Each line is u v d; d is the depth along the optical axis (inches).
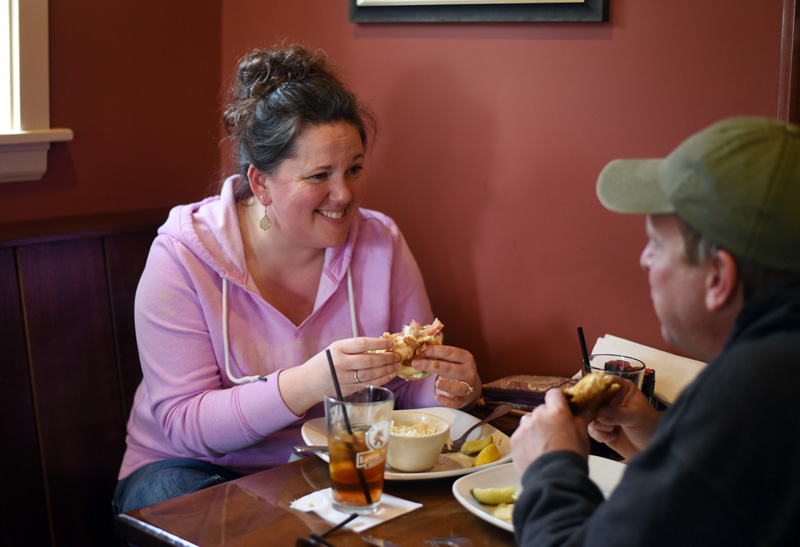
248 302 65.2
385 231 71.1
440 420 53.9
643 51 66.4
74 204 77.8
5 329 66.3
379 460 44.8
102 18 77.6
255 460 64.7
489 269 77.1
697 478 29.5
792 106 61.1
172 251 63.7
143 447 68.6
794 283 31.6
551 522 33.0
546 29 70.2
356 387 48.6
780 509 28.8
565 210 72.1
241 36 88.3
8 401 66.6
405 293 71.4
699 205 32.5
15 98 71.3
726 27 63.1
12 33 70.4
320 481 49.2
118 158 81.0
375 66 80.2
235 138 66.6
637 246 69.1
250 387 59.0
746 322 32.1
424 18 75.5
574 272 72.6
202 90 88.4
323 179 61.2
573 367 74.0
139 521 43.6
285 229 63.6
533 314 75.5
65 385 70.6
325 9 82.2
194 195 89.3
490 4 71.9
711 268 33.3
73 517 71.6
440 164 78.1
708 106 64.7
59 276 70.0
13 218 73.1
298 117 59.8
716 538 29.2
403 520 44.4
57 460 70.2
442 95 76.7
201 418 59.3
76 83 76.3
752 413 29.5
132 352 75.7
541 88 71.4
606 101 68.6
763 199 31.2
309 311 68.2
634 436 46.8
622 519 30.5
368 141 81.7
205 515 44.4
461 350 60.2
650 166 36.4
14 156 70.8
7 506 66.8
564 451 35.9
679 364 65.4
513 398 65.9
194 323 63.2
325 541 40.4
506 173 74.5
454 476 49.7
